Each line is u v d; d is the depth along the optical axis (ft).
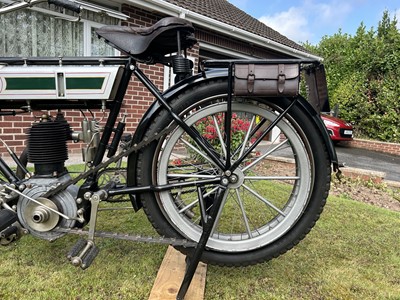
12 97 4.75
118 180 6.20
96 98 4.79
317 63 4.57
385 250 6.68
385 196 12.98
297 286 5.21
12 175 5.43
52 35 14.51
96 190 5.19
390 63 32.65
